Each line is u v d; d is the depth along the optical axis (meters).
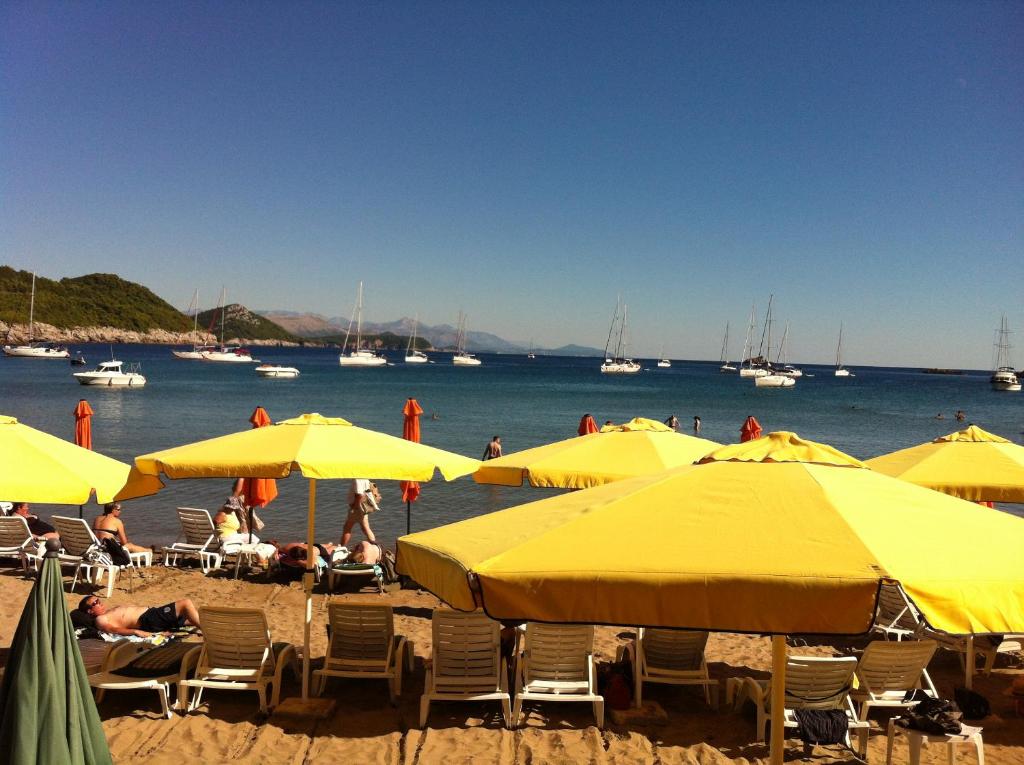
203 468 6.51
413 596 10.93
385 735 6.39
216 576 11.80
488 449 23.52
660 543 3.33
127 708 6.79
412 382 94.81
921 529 3.50
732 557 3.19
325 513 17.45
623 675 7.32
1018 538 3.54
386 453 6.98
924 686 7.04
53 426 35.12
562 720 6.75
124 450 27.48
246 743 6.18
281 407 50.50
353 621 7.11
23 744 4.21
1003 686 8.01
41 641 4.35
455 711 6.91
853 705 6.76
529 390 83.25
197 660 7.00
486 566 3.23
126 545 11.89
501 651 7.60
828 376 179.12
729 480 3.91
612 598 3.12
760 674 8.20
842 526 3.41
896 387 120.12
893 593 3.38
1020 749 6.45
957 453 8.84
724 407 64.62
